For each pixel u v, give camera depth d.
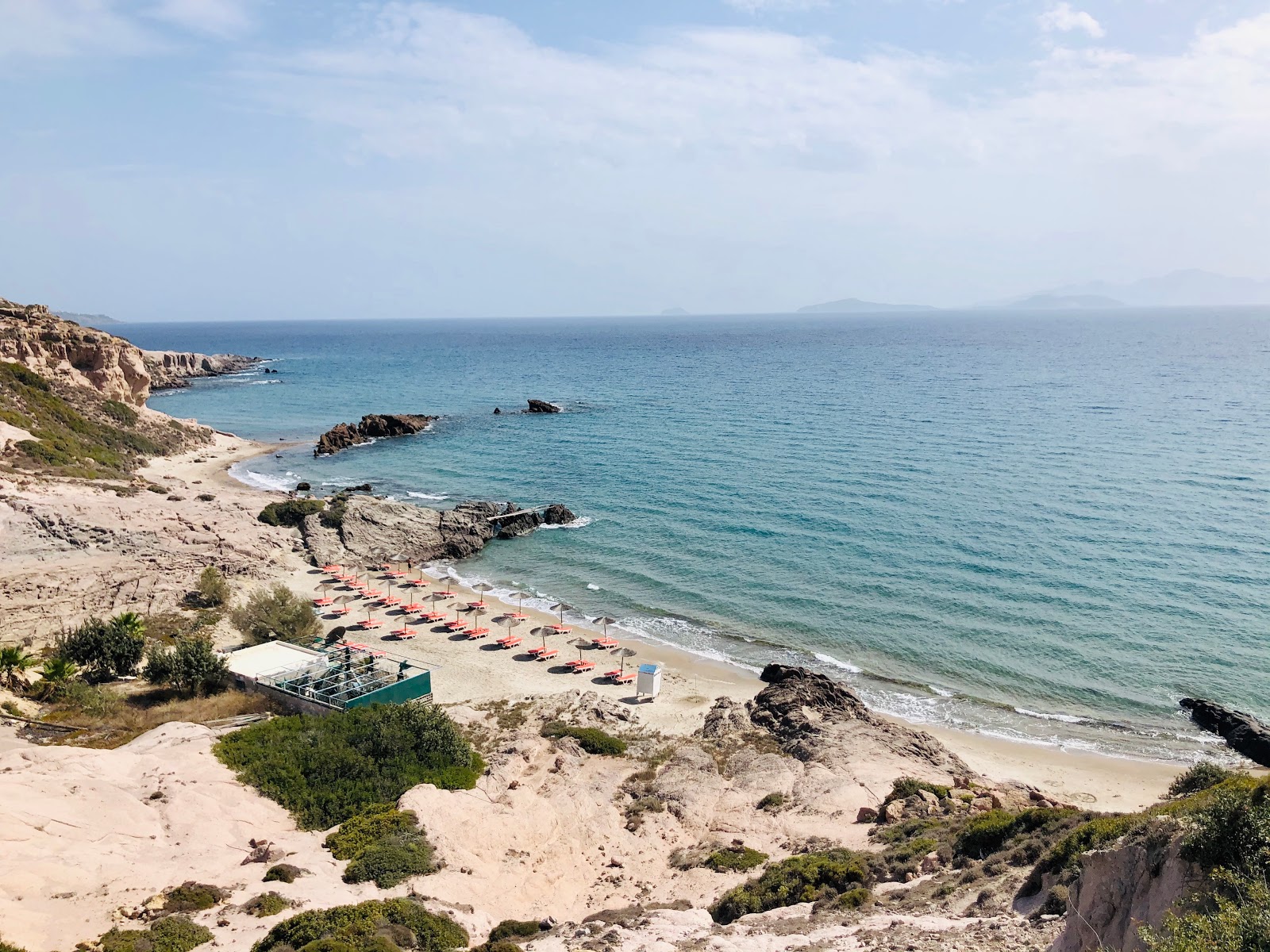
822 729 39.25
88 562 57.66
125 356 117.94
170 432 110.94
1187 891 14.30
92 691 37.12
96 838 23.27
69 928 18.75
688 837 29.83
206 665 40.09
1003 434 106.00
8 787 24.19
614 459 101.81
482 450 111.06
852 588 58.44
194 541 64.00
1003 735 40.66
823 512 75.44
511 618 55.97
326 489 89.38
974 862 24.16
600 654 50.97
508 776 32.53
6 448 75.19
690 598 59.09
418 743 33.66
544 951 19.20
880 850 27.27
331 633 51.94
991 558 62.06
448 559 68.94
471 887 23.89
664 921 21.78
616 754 37.25
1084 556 61.31
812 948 18.30
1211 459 87.81
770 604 57.09
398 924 19.78
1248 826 13.99
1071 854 19.97
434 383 191.00
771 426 119.12
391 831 25.86
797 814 31.45
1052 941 16.69
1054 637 49.59
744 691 46.16
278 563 64.56
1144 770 37.19
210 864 23.12
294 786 29.20
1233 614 50.84
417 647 51.66
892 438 106.62
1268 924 11.59
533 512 76.25
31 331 105.19
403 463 104.56
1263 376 162.12
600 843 28.58
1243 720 39.41
